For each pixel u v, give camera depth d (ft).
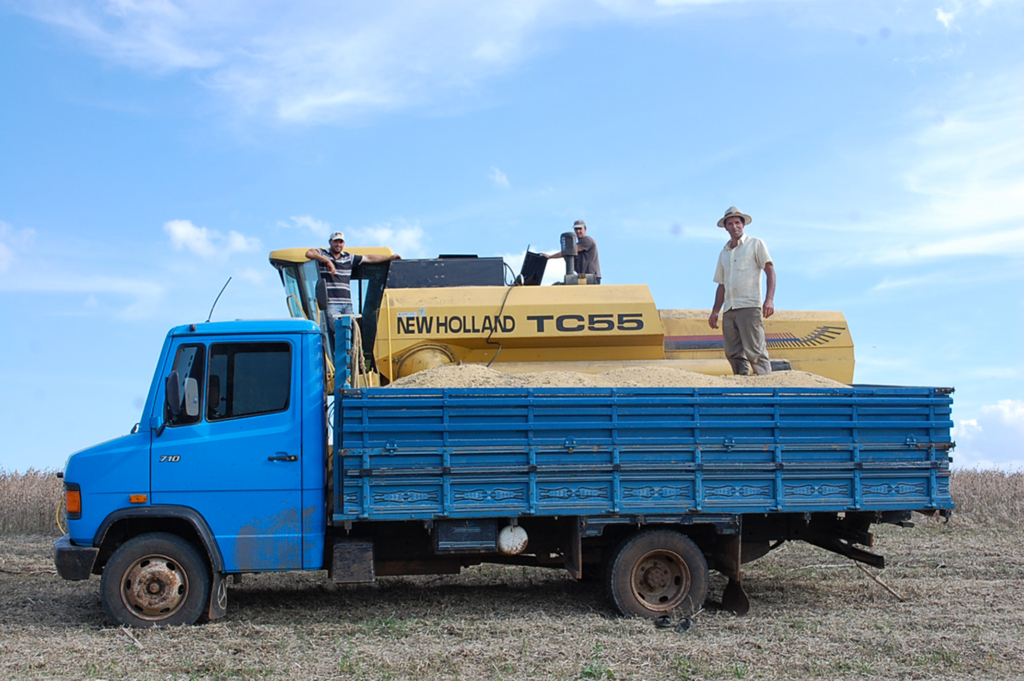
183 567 21.03
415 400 21.07
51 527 39.55
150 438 21.20
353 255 31.60
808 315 32.04
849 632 20.39
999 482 45.24
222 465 21.20
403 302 28.66
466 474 21.20
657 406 21.84
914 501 22.63
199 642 19.56
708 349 30.55
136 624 20.76
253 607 23.63
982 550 32.60
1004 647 18.95
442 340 28.27
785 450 22.16
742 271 27.63
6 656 18.49
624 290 29.71
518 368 28.58
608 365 29.09
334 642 19.75
